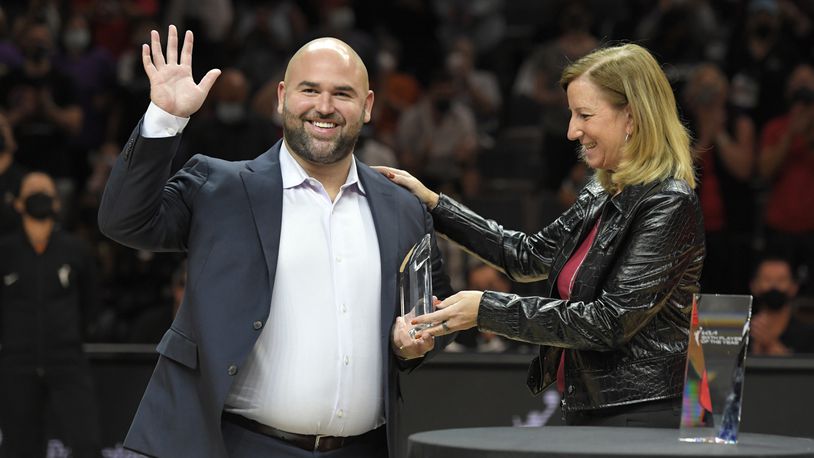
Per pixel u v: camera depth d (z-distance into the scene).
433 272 11.98
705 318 9.63
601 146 10.98
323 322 11.02
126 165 10.52
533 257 12.37
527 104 31.38
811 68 29.55
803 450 8.87
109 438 19.77
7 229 23.95
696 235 10.66
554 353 11.32
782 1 31.92
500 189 28.36
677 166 10.84
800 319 20.86
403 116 30.67
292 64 11.26
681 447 8.89
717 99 26.17
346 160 11.43
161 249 11.20
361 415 11.17
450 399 17.72
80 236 26.36
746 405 17.22
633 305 10.39
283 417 10.93
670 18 31.59
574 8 31.44
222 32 35.59
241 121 26.41
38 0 32.91
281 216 11.16
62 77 30.06
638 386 10.55
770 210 26.30
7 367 20.66
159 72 10.62
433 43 37.41
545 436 9.66
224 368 10.68
